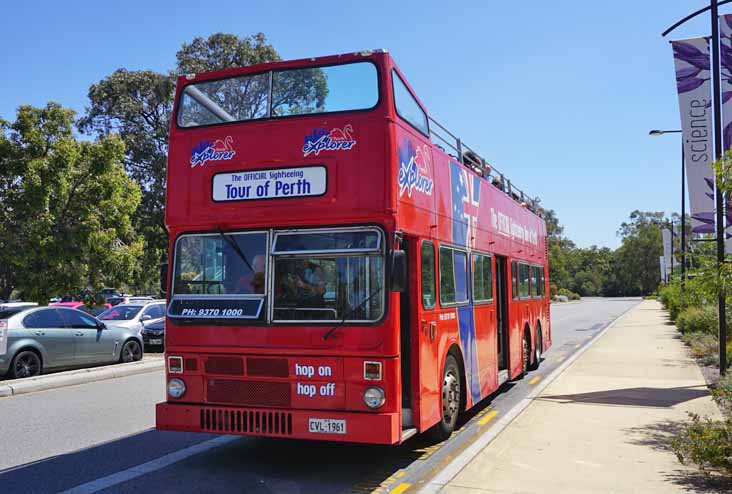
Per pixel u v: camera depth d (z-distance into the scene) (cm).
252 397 675
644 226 14812
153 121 4112
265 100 713
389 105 668
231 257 699
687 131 1343
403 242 734
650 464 691
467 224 963
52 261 1623
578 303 8306
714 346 1716
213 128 721
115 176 1750
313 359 654
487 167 1138
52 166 1600
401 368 729
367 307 646
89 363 1578
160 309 2203
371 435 626
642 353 1853
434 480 635
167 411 697
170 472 711
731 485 616
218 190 708
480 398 973
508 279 1244
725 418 897
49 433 910
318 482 668
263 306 674
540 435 827
